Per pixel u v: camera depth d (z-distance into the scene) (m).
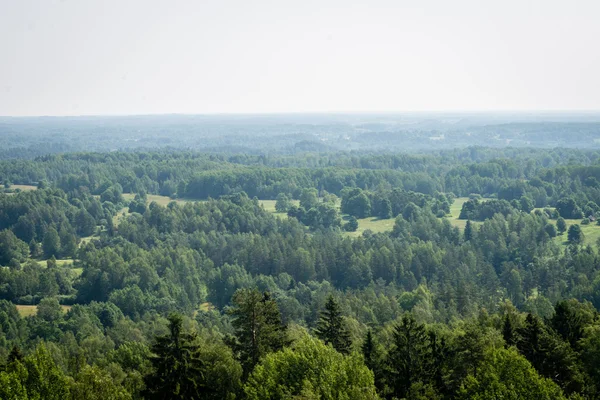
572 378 69.88
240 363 76.38
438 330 98.25
